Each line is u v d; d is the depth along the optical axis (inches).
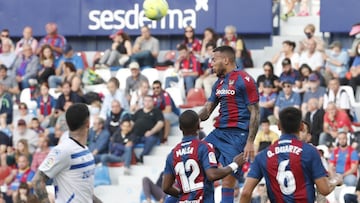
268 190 991.0
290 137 987.3
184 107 1940.2
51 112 1999.3
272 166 983.6
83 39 2283.5
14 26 2287.2
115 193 1819.6
